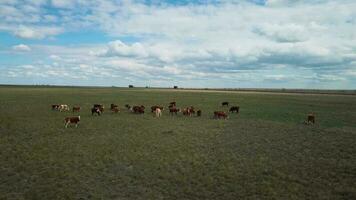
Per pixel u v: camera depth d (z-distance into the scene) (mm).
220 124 37750
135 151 23984
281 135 30703
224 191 16328
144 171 19391
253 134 31219
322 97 103312
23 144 25969
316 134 31281
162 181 17750
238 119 42750
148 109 55531
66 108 52875
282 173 18922
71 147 25109
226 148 25141
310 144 26672
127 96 92062
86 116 44594
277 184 17188
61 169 19609
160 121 40125
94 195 15820
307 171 19312
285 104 69375
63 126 35344
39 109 51688
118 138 28812
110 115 46250
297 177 18250
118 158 22031
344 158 22250
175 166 20328
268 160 21719
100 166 20266
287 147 25594
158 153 23422
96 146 25547
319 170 19484
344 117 45656
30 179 17906
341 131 33094
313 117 39375
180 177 18328
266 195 15781
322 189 16469
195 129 33969
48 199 15312
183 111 47750
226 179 18000
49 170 19391
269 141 27906
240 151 24234
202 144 26516
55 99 74000
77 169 19672
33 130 32531
